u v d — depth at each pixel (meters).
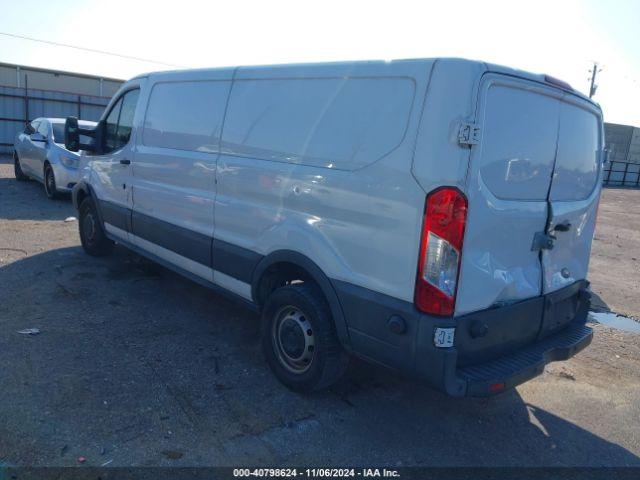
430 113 2.91
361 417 3.69
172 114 5.11
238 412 3.60
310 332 3.77
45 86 27.75
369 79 3.29
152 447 3.14
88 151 6.77
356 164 3.30
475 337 3.15
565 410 4.05
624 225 15.30
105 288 5.82
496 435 3.62
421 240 2.97
